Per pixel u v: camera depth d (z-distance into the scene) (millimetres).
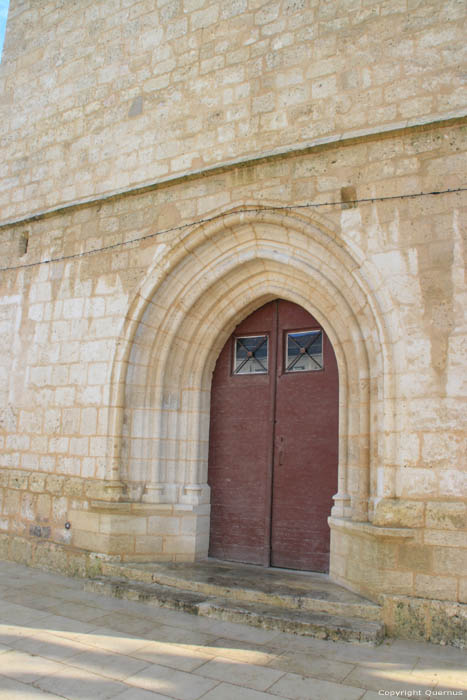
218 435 7277
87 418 7109
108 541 6574
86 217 7711
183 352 7152
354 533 5512
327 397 6617
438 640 4719
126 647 4590
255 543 6770
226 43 6984
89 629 4996
